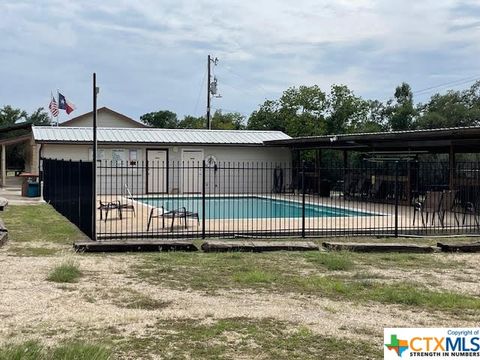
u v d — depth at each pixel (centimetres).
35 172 2694
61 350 452
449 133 1644
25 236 1162
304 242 1080
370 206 2003
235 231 1241
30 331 530
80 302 643
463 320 599
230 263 900
